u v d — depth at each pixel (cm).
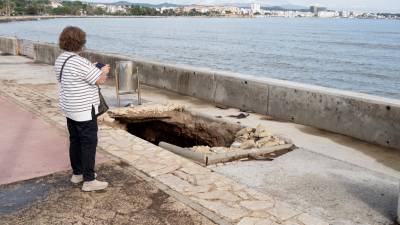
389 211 450
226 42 10225
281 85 875
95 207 446
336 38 12975
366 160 622
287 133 771
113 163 576
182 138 923
